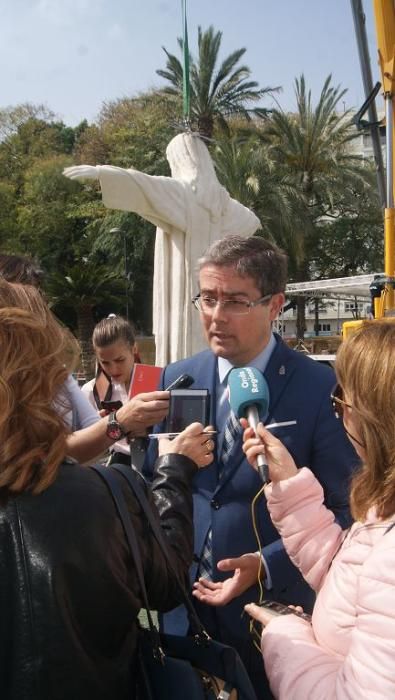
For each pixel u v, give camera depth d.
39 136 42.25
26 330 1.26
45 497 1.21
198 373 2.32
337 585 1.48
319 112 28.73
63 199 37.59
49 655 1.12
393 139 6.73
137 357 4.00
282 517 1.80
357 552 1.43
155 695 1.35
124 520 1.30
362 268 34.03
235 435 2.12
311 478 1.82
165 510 1.61
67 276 29.84
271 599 2.02
